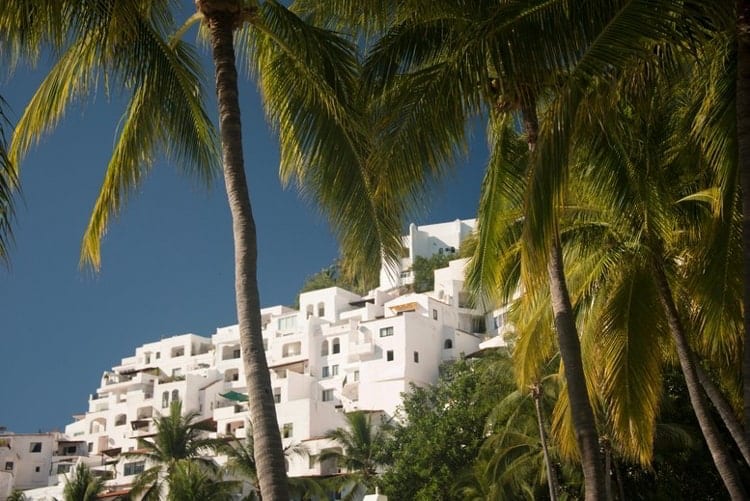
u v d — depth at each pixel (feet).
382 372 295.69
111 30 37.81
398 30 42.98
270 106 46.34
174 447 229.25
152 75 42.98
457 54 37.22
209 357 403.13
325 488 229.25
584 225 61.82
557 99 33.68
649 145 54.19
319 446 267.39
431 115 38.47
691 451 120.88
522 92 42.22
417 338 300.40
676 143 55.83
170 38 45.80
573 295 61.98
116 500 256.93
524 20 34.73
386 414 287.48
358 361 312.71
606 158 52.75
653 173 54.29
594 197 55.83
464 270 59.36
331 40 44.65
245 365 35.19
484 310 58.95
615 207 54.95
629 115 54.03
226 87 40.16
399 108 39.24
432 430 190.90
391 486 186.19
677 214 59.82
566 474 137.80
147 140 46.21
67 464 337.52
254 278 36.94
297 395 317.83
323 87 43.96
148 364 426.92
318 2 46.91
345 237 44.55
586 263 62.13
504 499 140.15
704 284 52.47
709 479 121.19
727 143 43.16
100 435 360.69
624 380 56.39
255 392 34.50
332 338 334.85
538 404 123.85
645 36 32.53
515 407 141.79
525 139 51.06
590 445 39.75
